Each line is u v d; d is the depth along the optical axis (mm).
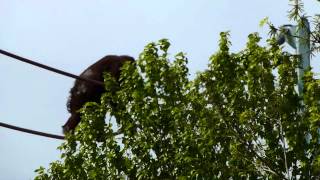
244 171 28984
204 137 29500
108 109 34500
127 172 33344
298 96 28875
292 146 28453
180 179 30125
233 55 30047
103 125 34281
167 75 33344
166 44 33906
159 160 32719
